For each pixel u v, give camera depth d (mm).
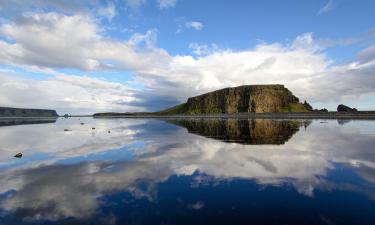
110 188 17125
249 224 11719
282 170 21016
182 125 92000
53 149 34156
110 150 32750
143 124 106062
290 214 12680
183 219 12320
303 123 87062
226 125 84812
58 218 12719
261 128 66938
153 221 12188
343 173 19797
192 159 26047
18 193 16344
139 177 19688
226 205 13898
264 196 15109
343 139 40250
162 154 29281
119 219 12477
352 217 12289
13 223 12289
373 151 29172
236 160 25141
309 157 26094
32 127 85438
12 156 29188
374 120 98438
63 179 19422
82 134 56688
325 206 13555
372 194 15188
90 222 12227
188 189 16641
